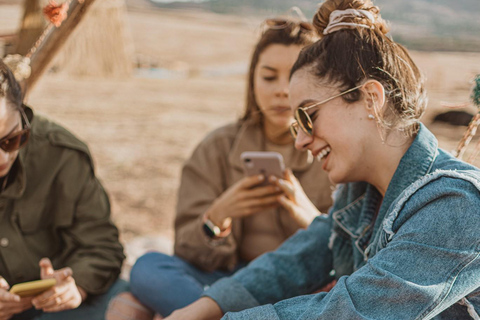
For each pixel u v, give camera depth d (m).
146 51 15.80
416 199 1.39
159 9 26.61
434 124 6.45
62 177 2.41
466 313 1.41
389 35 1.64
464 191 1.33
